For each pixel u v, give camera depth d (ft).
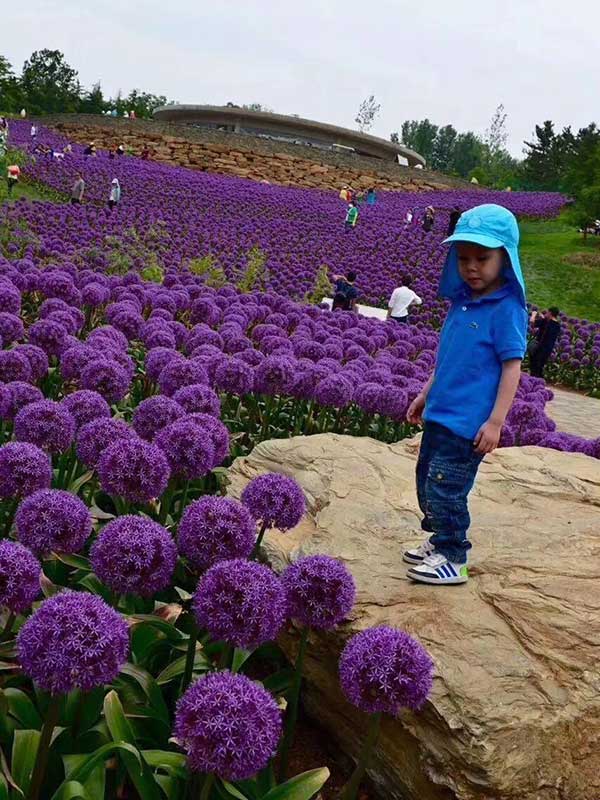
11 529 12.73
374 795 10.30
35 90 318.24
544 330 60.39
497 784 8.93
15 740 8.14
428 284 79.82
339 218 114.42
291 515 11.20
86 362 17.89
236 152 165.48
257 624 8.02
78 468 15.20
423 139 449.06
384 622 10.71
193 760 6.61
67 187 104.22
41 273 32.60
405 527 14.03
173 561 8.97
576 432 43.55
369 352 34.83
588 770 9.53
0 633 9.77
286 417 23.72
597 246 127.34
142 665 10.28
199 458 12.37
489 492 16.12
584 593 11.75
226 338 27.27
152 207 98.07
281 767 9.99
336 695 10.77
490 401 11.44
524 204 164.14
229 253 74.74
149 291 34.99
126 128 170.19
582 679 10.01
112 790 9.02
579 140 268.41
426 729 9.48
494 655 10.16
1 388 14.21
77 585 11.66
